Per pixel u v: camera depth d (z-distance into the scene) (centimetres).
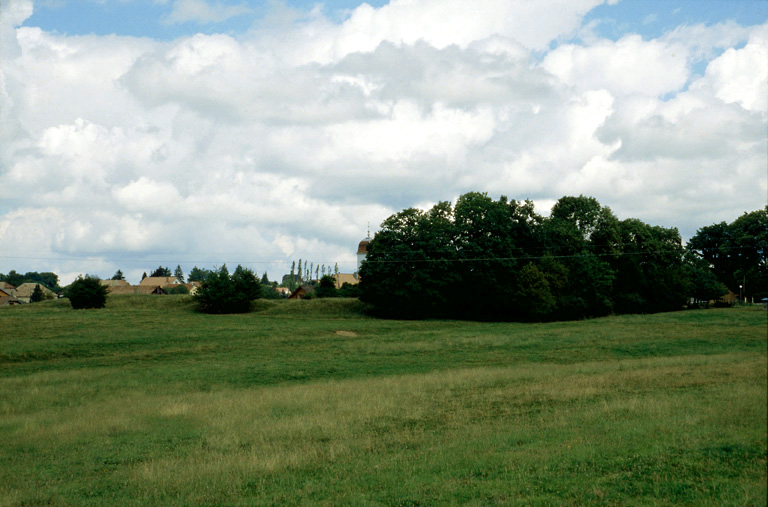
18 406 2586
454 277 7725
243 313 8238
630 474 1188
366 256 8069
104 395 2859
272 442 1669
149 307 8781
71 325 6238
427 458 1411
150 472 1373
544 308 7619
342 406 2222
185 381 3284
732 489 1070
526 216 8500
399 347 4750
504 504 1052
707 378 2481
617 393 2203
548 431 1631
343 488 1195
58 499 1217
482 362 3922
